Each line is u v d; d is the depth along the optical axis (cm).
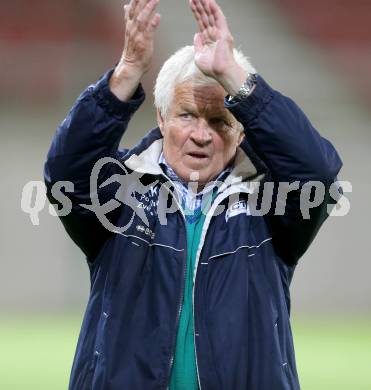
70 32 5669
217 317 867
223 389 858
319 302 4281
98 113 865
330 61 5647
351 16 5928
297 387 903
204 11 875
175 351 877
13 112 4734
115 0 5631
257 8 5919
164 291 877
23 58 4841
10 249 4378
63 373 2517
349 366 2706
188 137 895
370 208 4331
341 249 4275
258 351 869
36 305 4347
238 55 906
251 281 884
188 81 891
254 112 859
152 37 867
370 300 4266
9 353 2903
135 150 922
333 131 4622
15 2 5653
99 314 902
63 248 4350
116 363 869
